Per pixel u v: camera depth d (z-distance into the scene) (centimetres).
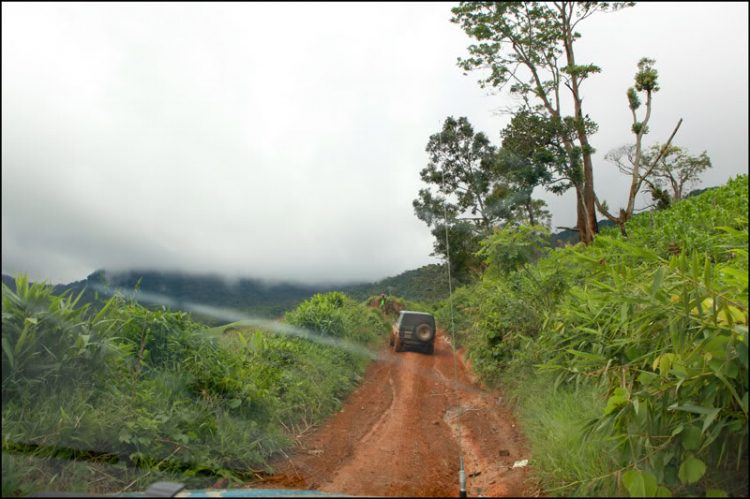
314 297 1870
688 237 871
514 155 2520
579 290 684
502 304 987
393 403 924
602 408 514
